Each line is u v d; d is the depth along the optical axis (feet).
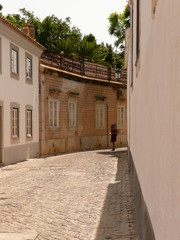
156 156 10.08
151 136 11.75
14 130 65.72
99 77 105.60
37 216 25.70
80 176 46.65
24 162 65.10
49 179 44.04
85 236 21.07
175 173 6.84
